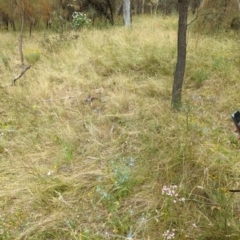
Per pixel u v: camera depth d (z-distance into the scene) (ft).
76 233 8.79
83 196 10.20
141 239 8.51
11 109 16.56
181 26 14.29
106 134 13.82
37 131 14.24
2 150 13.00
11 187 10.64
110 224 9.07
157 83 17.94
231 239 8.16
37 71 21.59
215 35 27.61
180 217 8.78
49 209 9.77
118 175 10.59
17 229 9.08
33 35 41.78
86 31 33.68
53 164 11.94
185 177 9.95
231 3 28.27
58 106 16.24
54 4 45.70
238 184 9.94
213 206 8.84
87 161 12.10
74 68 21.42
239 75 18.70
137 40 26.43
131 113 15.14
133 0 76.69
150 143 12.02
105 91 18.07
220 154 10.94
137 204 9.73
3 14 46.98
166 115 13.91
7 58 25.31
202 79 18.48
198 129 12.66
